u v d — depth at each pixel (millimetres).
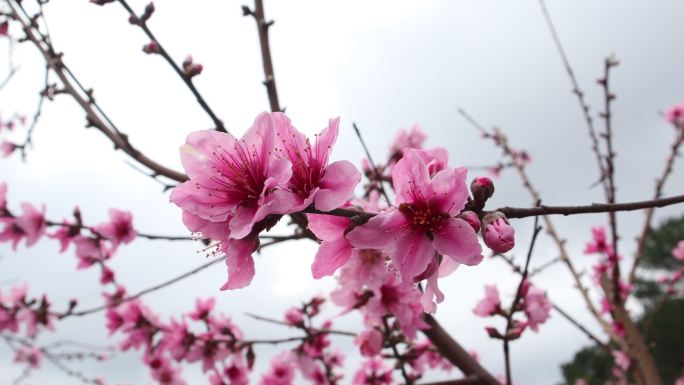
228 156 1970
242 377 5391
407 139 5316
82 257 5156
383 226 1886
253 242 1869
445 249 1863
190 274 3449
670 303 21562
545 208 1866
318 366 5395
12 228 5004
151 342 5453
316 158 1934
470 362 3730
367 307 3695
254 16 3713
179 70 3098
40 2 3627
